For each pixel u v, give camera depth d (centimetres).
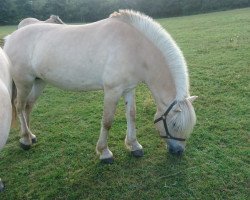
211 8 2442
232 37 1018
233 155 395
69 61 367
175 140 358
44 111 572
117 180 369
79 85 381
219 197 332
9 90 329
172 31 1410
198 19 1827
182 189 348
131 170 384
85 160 411
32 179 382
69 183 370
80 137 467
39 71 397
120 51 346
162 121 357
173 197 339
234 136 434
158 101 359
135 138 410
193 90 594
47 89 689
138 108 544
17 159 423
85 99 612
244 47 855
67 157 420
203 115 498
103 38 354
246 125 457
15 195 357
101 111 552
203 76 662
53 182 374
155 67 349
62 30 384
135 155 407
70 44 368
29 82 419
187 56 845
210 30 1256
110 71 350
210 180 356
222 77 644
